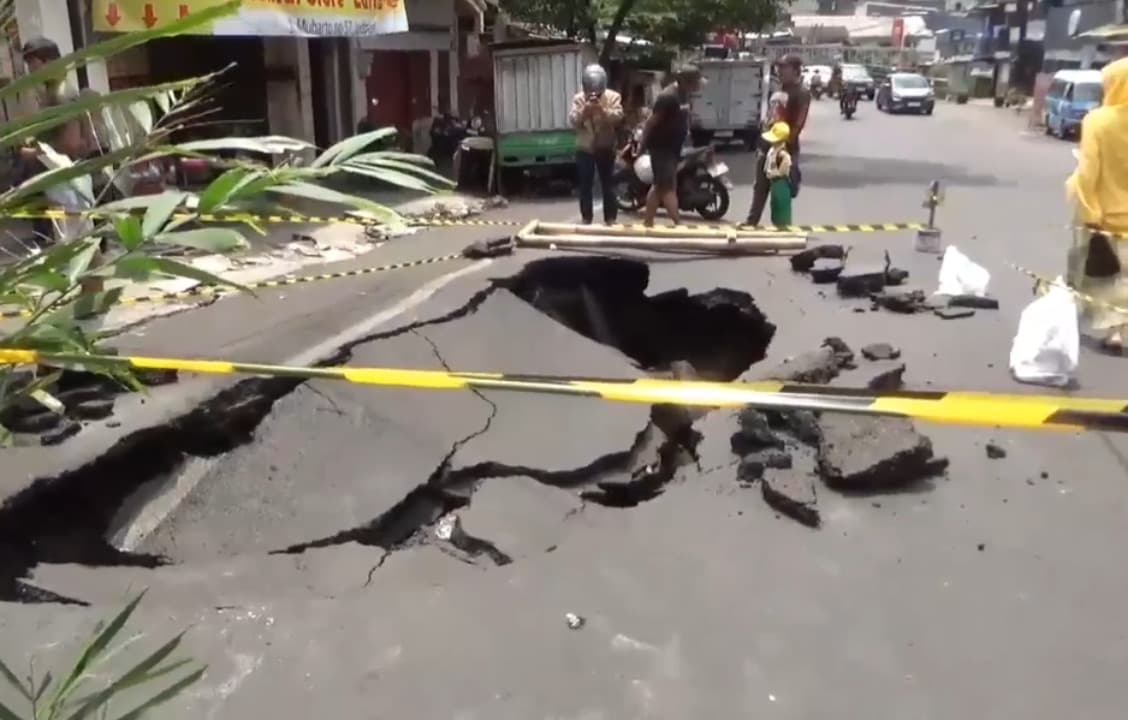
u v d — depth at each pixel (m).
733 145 23.39
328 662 3.43
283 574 4.08
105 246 1.84
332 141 15.46
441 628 3.62
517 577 3.97
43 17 8.95
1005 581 3.86
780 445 4.98
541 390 2.67
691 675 3.33
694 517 4.42
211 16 1.43
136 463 4.98
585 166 10.47
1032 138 25.03
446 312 7.19
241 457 5.18
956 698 3.21
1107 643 3.48
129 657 3.43
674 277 8.46
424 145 18.80
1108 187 6.31
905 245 9.64
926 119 34.00
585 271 9.08
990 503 4.46
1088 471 4.73
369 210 1.66
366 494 4.89
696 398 2.48
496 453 5.17
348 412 5.52
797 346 6.61
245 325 6.84
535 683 3.29
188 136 7.38
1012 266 8.88
